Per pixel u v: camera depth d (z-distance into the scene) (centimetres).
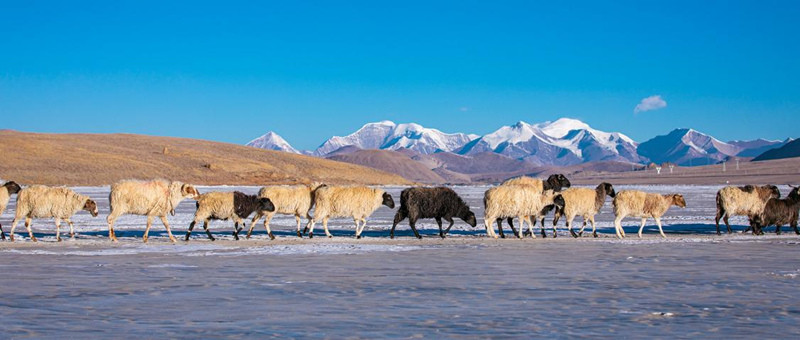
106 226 2886
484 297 1091
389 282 1252
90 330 846
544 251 1816
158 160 14788
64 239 2247
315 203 2327
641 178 18988
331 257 1669
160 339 800
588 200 2325
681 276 1328
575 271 1404
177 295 1106
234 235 2244
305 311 975
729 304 1027
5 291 1141
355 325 880
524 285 1216
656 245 2000
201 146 17662
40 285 1205
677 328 862
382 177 18212
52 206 2147
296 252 1789
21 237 2328
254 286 1202
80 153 14162
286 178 14525
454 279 1289
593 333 834
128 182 2119
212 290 1158
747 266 1484
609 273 1373
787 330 851
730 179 15312
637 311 974
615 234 2483
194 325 878
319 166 17500
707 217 3547
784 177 14488
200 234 2522
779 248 1897
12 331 837
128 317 929
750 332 840
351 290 1160
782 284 1224
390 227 2900
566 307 1005
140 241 2175
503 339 803
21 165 12762
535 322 899
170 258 1647
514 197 2270
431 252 1788
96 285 1208
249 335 822
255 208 2223
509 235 2461
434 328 862
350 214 2298
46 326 867
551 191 2359
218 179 14000
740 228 2858
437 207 2309
